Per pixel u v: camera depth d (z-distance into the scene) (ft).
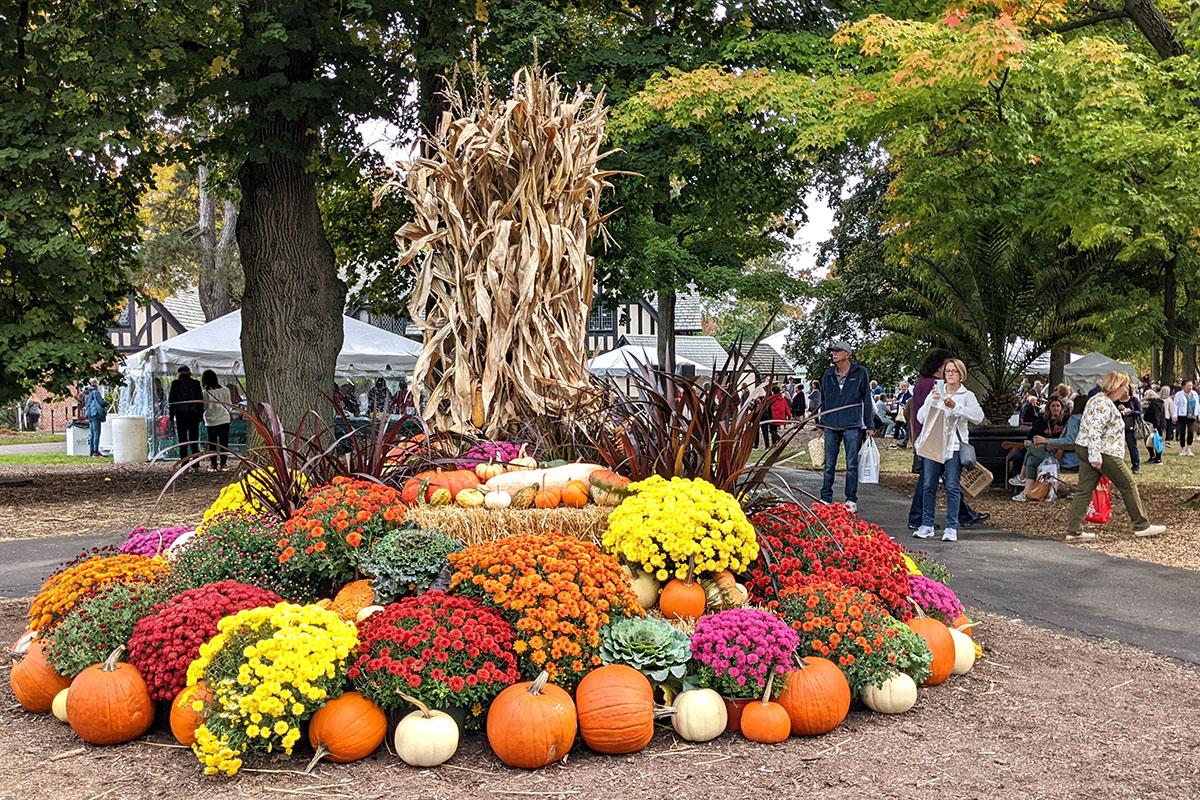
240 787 11.43
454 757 12.29
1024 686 15.66
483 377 20.30
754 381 17.49
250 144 44.37
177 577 15.11
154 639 13.05
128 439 70.38
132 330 132.36
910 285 55.16
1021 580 25.18
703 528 15.03
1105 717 14.14
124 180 53.93
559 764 12.14
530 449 19.52
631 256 54.13
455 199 20.66
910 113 37.70
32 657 14.28
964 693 15.24
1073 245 56.44
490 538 15.83
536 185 20.48
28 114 42.27
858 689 14.26
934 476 32.55
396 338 70.90
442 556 14.80
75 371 47.75
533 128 20.29
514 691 12.21
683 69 47.34
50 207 43.27
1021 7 39.47
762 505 17.57
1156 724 13.84
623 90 47.39
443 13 46.09
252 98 44.75
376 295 62.64
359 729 12.10
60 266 43.11
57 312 45.34
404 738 12.00
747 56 45.83
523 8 45.37
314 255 45.73
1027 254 52.13
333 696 12.25
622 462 17.15
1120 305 54.49
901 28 35.37
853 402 36.94
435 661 12.35
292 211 45.14
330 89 43.50
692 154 48.11
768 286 62.08
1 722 13.89
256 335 45.16
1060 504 42.88
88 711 12.66
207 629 13.01
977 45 33.06
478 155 20.21
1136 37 52.95
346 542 15.12
